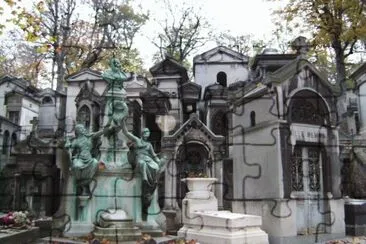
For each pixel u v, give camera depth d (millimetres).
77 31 33781
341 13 28109
